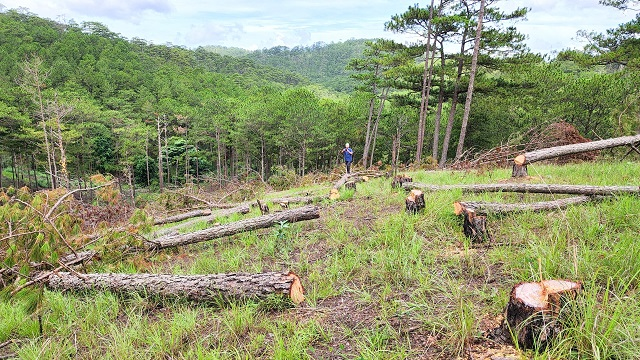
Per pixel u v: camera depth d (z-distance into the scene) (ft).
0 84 157.17
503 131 86.99
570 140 36.09
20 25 309.42
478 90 71.97
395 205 20.21
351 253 13.83
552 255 10.13
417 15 66.64
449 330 8.07
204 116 156.87
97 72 235.61
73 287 13.74
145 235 22.21
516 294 7.34
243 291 10.98
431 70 70.38
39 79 101.09
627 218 12.51
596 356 6.23
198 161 170.40
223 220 25.73
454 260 11.83
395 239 14.06
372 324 9.09
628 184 18.72
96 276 13.67
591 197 15.67
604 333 6.71
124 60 304.91
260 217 19.06
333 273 12.30
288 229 18.13
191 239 18.38
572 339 6.83
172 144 168.35
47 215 15.20
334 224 18.03
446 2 64.95
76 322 11.33
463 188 20.29
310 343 8.73
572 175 23.40
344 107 144.15
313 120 123.85
